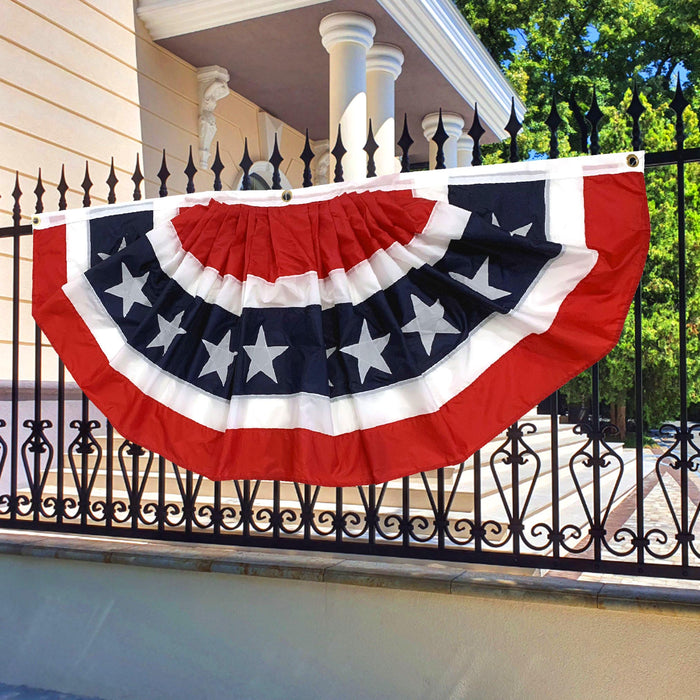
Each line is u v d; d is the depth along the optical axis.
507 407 3.20
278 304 3.56
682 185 3.06
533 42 21.78
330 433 3.39
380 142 8.07
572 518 5.59
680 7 21.09
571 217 3.21
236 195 3.77
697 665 2.95
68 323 3.95
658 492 8.41
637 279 3.09
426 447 3.28
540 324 3.18
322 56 8.50
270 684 3.59
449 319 3.32
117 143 7.53
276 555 3.74
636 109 3.20
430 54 8.45
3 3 6.29
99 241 4.05
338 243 3.53
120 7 7.65
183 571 3.79
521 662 3.19
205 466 3.58
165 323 3.75
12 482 4.32
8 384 5.71
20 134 6.41
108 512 4.02
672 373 15.05
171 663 3.78
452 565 3.72
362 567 3.46
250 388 3.54
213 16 7.62
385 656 3.39
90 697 3.93
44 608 4.08
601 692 3.08
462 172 3.38
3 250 6.15
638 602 2.97
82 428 4.09
